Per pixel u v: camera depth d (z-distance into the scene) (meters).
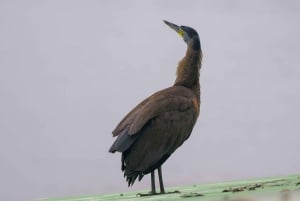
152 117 17.02
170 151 17.22
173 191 17.61
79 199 18.58
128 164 16.98
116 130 17.09
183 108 17.41
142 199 16.20
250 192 15.17
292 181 17.20
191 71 18.27
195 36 18.47
